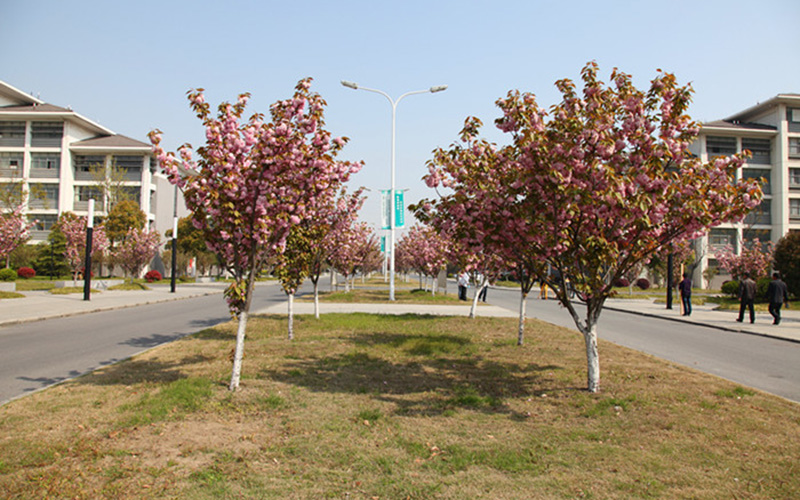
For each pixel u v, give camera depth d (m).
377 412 5.55
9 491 3.54
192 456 4.27
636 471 4.09
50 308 18.42
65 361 8.94
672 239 6.42
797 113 50.44
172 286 30.09
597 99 6.29
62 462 4.07
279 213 6.26
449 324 14.29
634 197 5.37
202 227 6.33
